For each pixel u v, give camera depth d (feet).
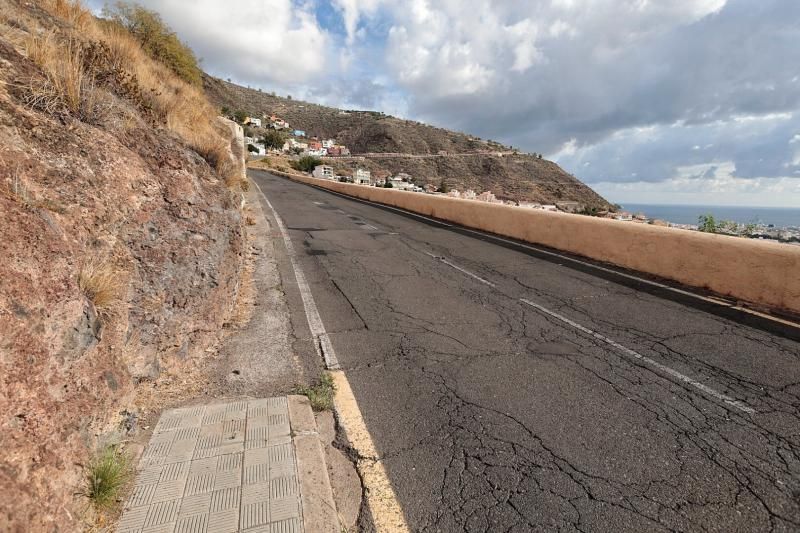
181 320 11.17
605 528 6.85
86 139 10.58
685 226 28.58
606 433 9.34
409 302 18.20
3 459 5.07
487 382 11.50
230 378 10.96
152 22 46.01
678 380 11.75
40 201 8.03
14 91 9.87
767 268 17.90
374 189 72.84
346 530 6.73
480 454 8.60
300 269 22.81
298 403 9.93
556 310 17.56
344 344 13.69
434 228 41.52
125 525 6.28
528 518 7.03
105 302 8.45
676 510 7.23
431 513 7.11
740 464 8.41
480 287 20.80
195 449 8.05
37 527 5.16
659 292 20.18
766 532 6.82
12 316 5.95
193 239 12.52
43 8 18.54
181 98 28.68
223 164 21.66
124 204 10.50
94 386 7.34
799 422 9.86
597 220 27.68
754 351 13.62
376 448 8.73
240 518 6.60
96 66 14.51
